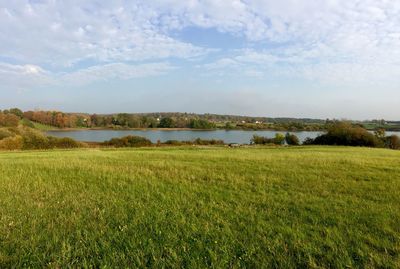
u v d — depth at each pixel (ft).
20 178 37.96
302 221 22.81
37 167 46.57
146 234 19.90
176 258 16.70
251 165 49.26
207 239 19.27
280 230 20.83
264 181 36.76
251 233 20.18
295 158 59.41
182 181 36.60
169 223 21.93
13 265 15.80
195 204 26.71
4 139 143.95
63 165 48.24
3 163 51.65
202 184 35.29
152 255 17.03
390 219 23.07
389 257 16.98
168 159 58.95
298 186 34.40
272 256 17.08
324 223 22.35
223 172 42.75
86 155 69.92
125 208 25.41
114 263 16.16
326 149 104.78
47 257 16.65
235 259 16.70
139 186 33.86
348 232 20.39
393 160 56.75
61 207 25.75
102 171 43.06
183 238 19.40
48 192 30.76
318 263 16.40
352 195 30.58
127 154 71.92
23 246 17.98
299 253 17.43
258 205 26.84
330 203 27.50
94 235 19.62
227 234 19.94
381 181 36.86
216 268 15.72
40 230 20.51
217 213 24.21
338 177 39.29
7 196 29.09
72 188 32.81
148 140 192.54
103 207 25.75
